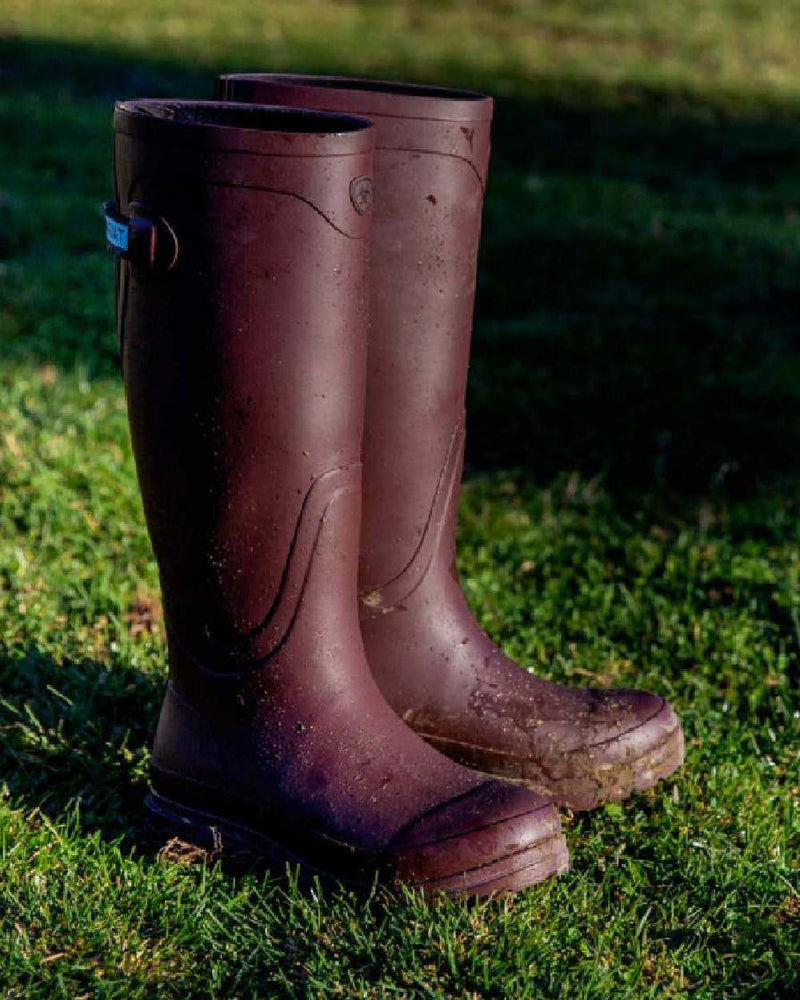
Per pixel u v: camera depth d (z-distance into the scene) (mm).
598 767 1578
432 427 1542
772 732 1743
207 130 1368
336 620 1474
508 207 4375
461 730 1577
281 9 8648
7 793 1578
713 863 1542
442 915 1432
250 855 1507
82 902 1456
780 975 1438
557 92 6695
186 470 1436
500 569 2086
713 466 2516
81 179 4148
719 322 3404
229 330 1400
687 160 5574
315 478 1436
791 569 2104
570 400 2795
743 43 8406
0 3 7820
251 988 1398
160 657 1808
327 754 1469
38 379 2516
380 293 1500
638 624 1963
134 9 8094
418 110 1479
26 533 2049
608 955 1443
